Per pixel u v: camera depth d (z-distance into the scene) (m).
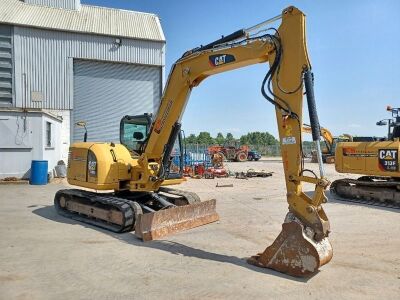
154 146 8.70
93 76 24.00
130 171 9.23
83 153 9.49
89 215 9.27
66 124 23.28
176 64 8.14
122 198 9.52
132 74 24.83
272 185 17.67
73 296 4.92
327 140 23.80
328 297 4.93
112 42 24.08
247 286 5.27
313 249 5.45
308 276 5.63
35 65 22.73
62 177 19.47
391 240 7.74
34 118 17.58
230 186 17.12
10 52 22.39
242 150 41.28
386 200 12.37
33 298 4.85
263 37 6.42
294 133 5.99
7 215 10.07
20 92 22.48
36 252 6.75
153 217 7.79
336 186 14.03
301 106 5.94
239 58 6.87
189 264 6.17
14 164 17.38
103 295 4.96
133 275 5.67
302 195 5.95
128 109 24.73
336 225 9.17
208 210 9.21
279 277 5.60
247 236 7.97
